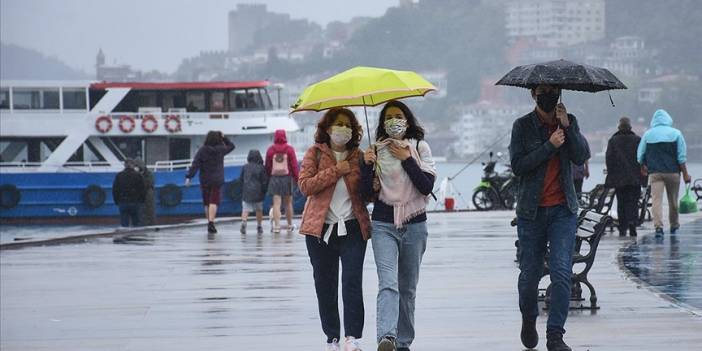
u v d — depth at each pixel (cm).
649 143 4262
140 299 2941
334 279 2083
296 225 5634
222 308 2747
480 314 2552
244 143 8412
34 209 8194
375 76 1991
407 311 2042
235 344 2261
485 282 3127
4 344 2320
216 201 5147
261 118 8350
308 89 2016
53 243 4700
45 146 8294
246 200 5084
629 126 4400
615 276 3122
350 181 2034
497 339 2233
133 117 8262
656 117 4281
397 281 1986
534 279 2048
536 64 2014
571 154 1992
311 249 2066
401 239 2011
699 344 2116
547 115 2011
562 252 1984
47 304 2886
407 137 2027
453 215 6300
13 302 2931
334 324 2094
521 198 2019
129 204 6084
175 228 5559
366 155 1998
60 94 8262
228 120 8281
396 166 1995
